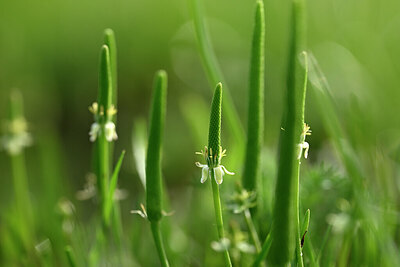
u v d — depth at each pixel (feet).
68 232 0.81
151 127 0.65
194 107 1.01
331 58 1.40
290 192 0.66
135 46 1.77
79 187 1.33
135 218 0.85
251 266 0.67
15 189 0.87
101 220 0.74
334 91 1.27
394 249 0.71
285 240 0.66
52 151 0.96
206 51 0.78
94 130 0.68
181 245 0.88
